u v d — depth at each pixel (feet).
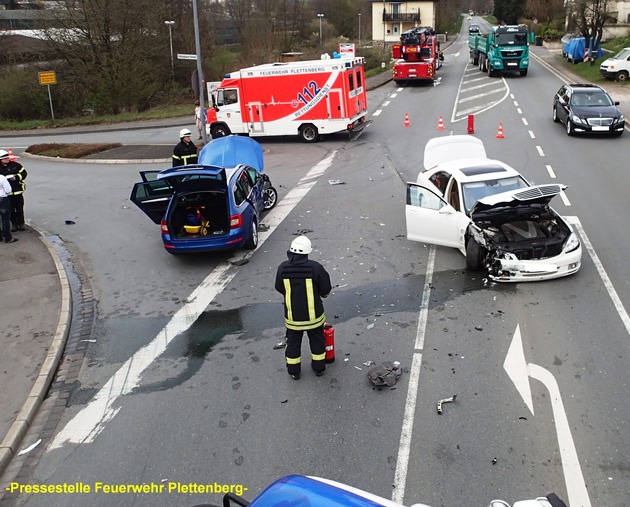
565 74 124.16
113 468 18.97
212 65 149.48
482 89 109.29
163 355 25.96
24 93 124.98
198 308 30.48
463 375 22.57
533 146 63.10
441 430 19.54
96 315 30.68
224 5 192.44
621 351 23.56
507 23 277.44
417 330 26.22
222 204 37.88
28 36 125.70
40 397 22.85
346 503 12.00
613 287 29.17
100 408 22.30
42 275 35.14
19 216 44.45
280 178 57.36
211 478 18.16
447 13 320.09
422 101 100.73
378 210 44.65
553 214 32.55
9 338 27.45
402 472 17.80
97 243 42.47
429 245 36.65
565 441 18.66
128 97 126.82
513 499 16.51
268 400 21.93
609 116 64.85
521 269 29.43
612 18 163.32
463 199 33.42
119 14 122.62
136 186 35.29
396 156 63.05
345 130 73.20
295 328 22.26
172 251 35.73
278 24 197.57
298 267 21.97
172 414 21.56
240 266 35.76
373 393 21.85
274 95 74.08
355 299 29.81
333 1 255.50
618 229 37.24
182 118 110.22
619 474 17.17
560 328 25.57
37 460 19.66
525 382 21.88
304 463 18.48
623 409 20.02
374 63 166.61
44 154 77.20
